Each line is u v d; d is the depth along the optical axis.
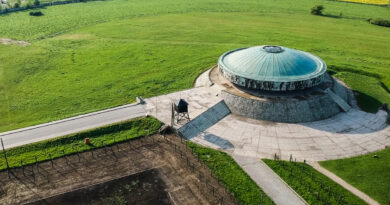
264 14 136.12
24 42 99.88
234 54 67.56
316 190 40.41
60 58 86.56
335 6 149.25
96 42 100.06
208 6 149.38
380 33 111.69
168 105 58.56
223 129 53.53
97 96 65.06
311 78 57.12
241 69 61.09
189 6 149.50
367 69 78.56
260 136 51.78
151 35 107.00
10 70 78.38
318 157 47.16
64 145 48.56
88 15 132.88
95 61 84.38
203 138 51.19
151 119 53.94
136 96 64.50
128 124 52.94
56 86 70.06
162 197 39.34
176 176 42.59
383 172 43.75
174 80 71.81
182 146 48.56
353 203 38.44
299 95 58.69
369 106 62.28
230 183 41.38
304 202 38.66
